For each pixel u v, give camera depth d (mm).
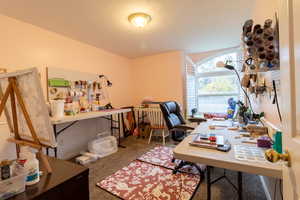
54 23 2160
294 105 539
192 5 1820
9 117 946
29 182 646
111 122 3432
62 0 1646
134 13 1939
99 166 2238
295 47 511
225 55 3650
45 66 2332
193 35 2717
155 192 1598
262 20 1508
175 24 2287
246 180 1783
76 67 2799
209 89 3859
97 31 2455
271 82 1312
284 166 667
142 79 4164
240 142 1193
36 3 1687
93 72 3139
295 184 526
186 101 3713
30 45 2162
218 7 1879
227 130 1598
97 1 1683
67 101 2523
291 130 559
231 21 2225
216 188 1648
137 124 3988
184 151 1007
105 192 1631
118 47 3264
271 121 1347
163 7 1842
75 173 759
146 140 3488
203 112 3906
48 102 2168
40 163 866
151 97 3936
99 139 2785
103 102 3346
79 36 2637
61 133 2520
